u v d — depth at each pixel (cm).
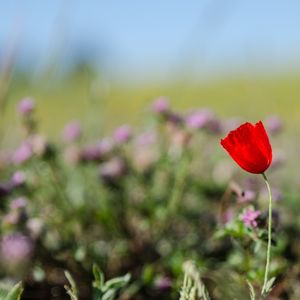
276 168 116
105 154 111
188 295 67
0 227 92
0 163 123
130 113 212
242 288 80
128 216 109
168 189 111
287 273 87
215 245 98
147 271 87
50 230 101
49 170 109
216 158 115
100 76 145
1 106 117
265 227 76
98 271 73
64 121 205
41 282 90
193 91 316
